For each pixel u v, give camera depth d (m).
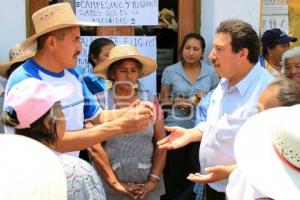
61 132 1.79
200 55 3.98
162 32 4.29
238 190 1.65
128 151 2.99
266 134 1.54
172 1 4.26
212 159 2.52
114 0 4.11
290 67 3.27
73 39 2.40
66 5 2.40
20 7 4.05
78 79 2.64
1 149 1.17
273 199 1.43
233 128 2.42
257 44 2.44
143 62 3.10
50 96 1.70
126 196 3.00
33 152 1.18
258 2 4.22
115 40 4.15
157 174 3.05
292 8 4.42
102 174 2.99
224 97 2.52
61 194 1.13
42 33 2.34
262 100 1.74
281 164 1.43
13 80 2.31
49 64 2.40
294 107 1.47
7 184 1.06
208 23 4.24
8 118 1.67
